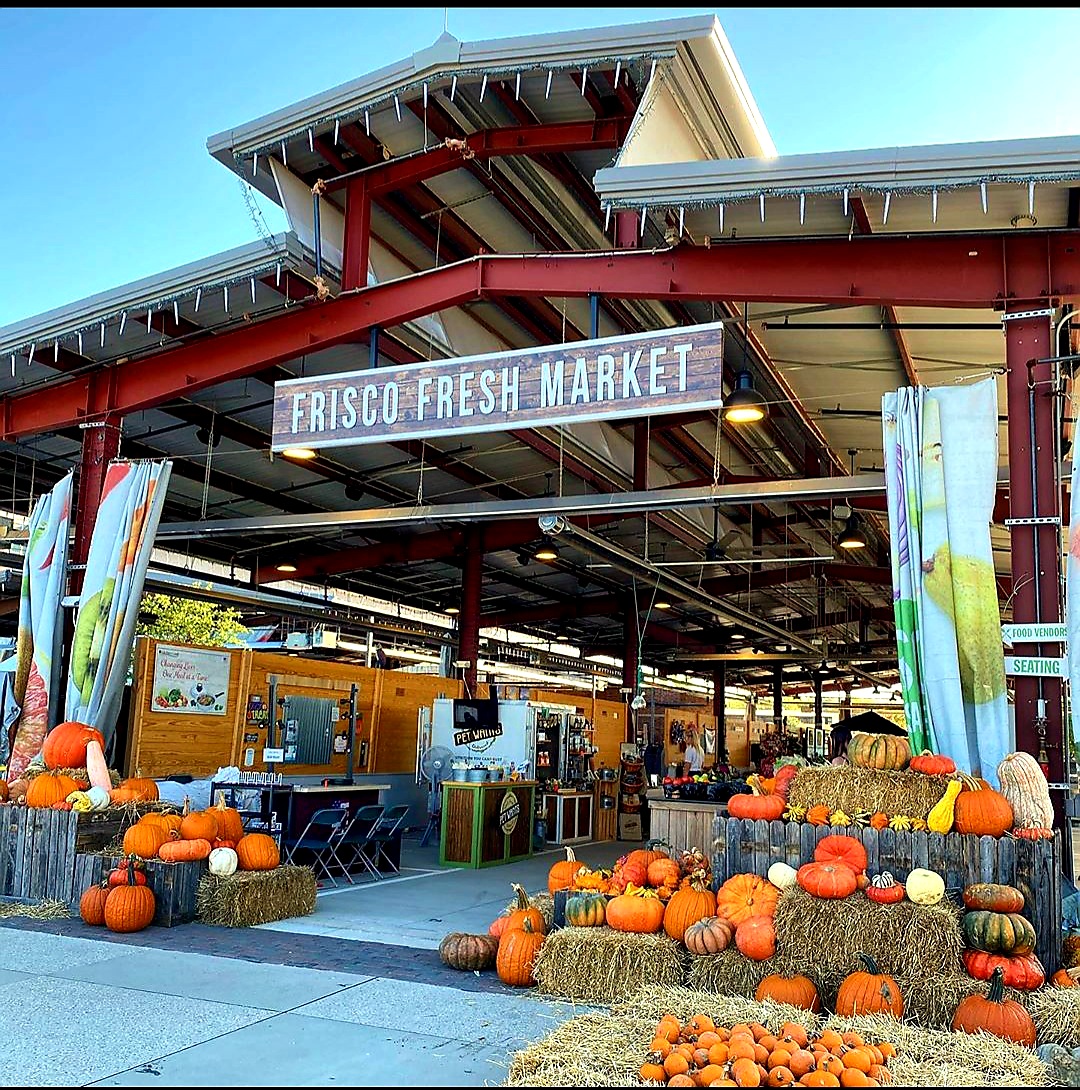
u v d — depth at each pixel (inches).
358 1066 167.8
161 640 413.4
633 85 292.7
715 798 406.9
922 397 259.9
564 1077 134.9
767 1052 137.2
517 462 532.7
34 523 392.5
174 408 451.2
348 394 312.8
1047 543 245.0
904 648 250.2
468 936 243.4
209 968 231.0
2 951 242.2
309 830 381.1
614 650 1063.0
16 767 358.0
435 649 938.1
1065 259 258.7
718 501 329.7
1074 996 182.9
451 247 381.7
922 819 220.5
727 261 283.1
